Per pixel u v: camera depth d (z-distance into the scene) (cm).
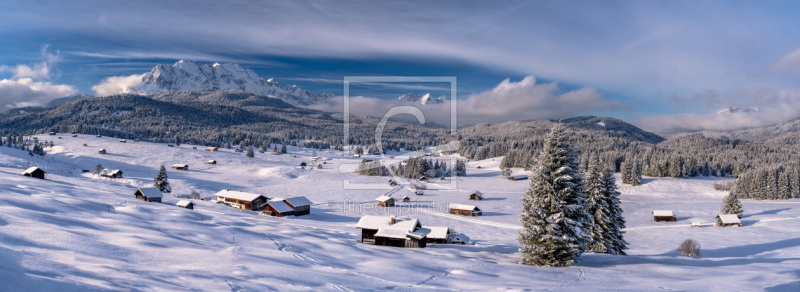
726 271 3131
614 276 2895
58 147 17688
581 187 3431
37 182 6344
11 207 3138
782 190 11988
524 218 3500
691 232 7106
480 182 15175
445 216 8338
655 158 17062
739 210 8506
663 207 10512
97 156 16350
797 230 7138
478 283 2525
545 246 3356
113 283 1578
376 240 4712
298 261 2792
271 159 19750
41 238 2264
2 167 10288
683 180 14950
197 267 2191
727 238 6412
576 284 2541
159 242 2825
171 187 10531
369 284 2284
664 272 3105
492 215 8769
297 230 4941
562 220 3338
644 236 6744
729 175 17012
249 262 2495
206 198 9394
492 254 4216
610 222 4344
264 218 6631
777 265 3503
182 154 18475
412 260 3347
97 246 2348
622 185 14250
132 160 16312
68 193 5491
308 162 19012
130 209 4481
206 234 3616
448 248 4672
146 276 1802
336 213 8094
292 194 10781
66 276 1559
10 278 1392
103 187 7975
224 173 14875
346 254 3400
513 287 2403
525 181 15538
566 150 3422
